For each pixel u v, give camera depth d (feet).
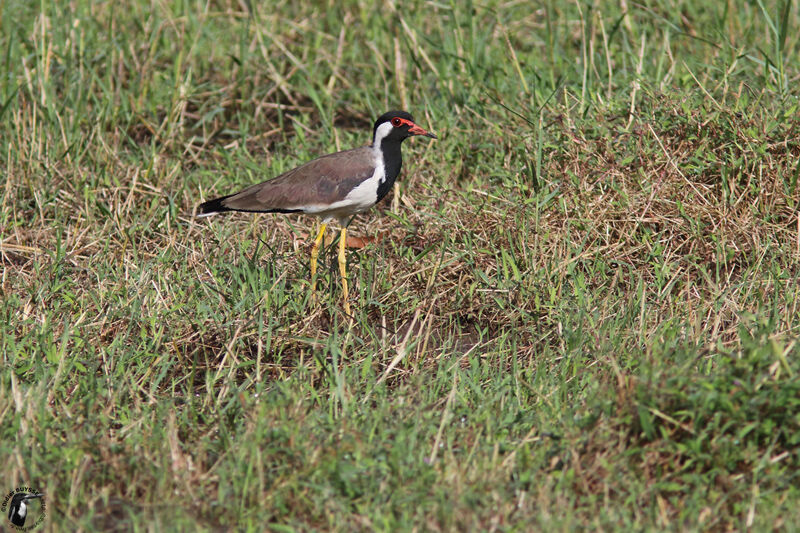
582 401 30.14
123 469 26.96
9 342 32.53
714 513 24.84
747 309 34.81
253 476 26.68
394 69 54.90
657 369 28.17
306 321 35.94
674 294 37.42
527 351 34.53
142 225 42.42
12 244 41.57
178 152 49.57
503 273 38.09
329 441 27.68
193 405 30.66
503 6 61.72
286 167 47.60
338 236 42.19
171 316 35.40
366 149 38.96
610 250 38.96
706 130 41.27
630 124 42.75
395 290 38.09
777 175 39.45
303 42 59.57
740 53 47.09
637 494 25.71
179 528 24.57
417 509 25.03
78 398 30.73
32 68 52.47
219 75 56.54
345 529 24.61
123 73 55.16
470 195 43.06
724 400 26.14
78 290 37.42
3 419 28.48
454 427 28.86
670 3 58.23
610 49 53.78
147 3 61.26
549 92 49.44
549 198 39.93
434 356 34.88
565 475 26.40
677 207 39.73
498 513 24.97
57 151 47.39
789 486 25.52
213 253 40.19
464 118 49.49
